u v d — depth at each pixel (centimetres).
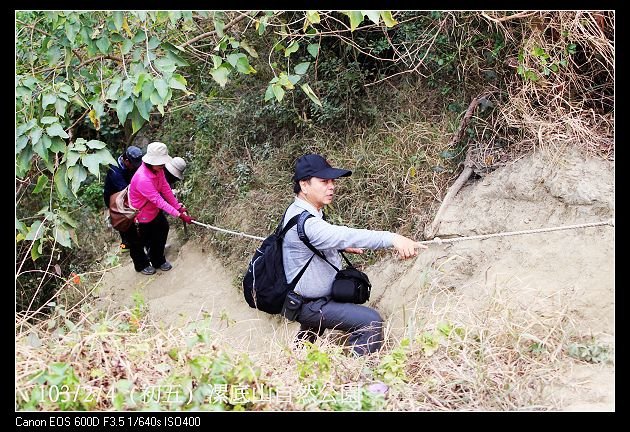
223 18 662
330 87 725
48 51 565
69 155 536
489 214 564
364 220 654
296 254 499
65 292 805
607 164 532
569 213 520
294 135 764
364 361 458
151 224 770
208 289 759
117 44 582
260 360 448
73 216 911
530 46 578
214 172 823
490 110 609
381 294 609
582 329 453
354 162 680
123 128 990
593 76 595
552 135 557
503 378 414
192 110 882
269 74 789
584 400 397
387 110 706
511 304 477
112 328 441
